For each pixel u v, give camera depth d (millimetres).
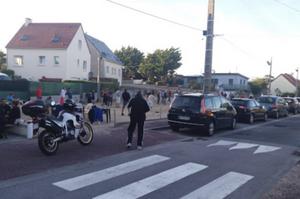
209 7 19422
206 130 13391
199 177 6977
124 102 18781
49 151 8148
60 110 8820
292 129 17609
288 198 5953
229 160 8797
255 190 6328
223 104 15125
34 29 46344
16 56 44281
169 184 6379
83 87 34469
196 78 82500
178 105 13883
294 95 74938
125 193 5719
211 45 19500
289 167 8445
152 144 10625
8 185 5824
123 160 8117
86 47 47625
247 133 15016
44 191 5613
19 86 27516
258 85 70250
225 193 6031
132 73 87000
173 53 81125
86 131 9773
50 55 43125
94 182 6234
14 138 10078
